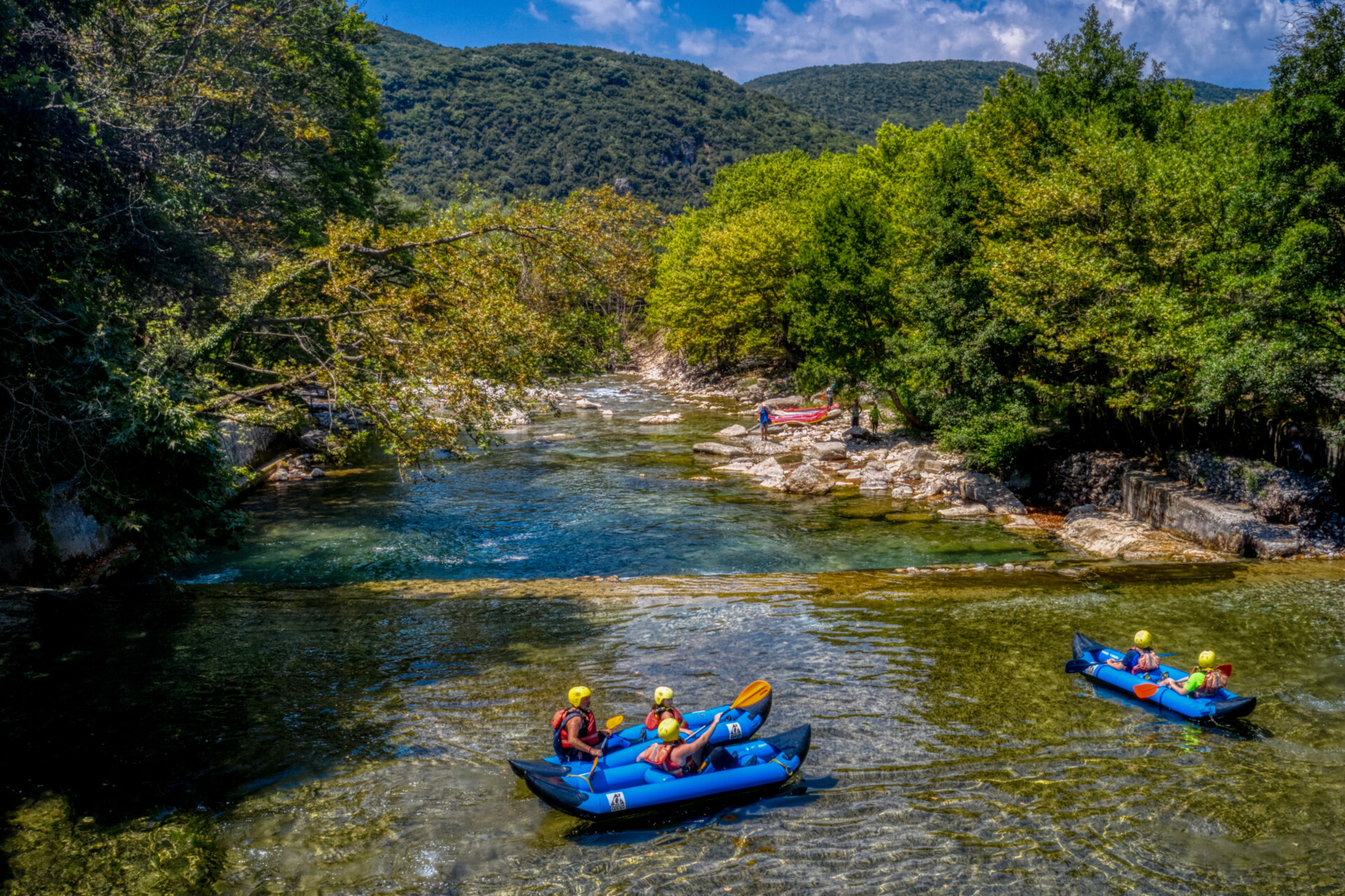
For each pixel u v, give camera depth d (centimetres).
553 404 1792
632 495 2433
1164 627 1180
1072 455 2261
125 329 1323
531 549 1850
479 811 705
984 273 2302
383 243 1695
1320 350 1531
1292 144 1433
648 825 680
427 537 1941
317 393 3316
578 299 1828
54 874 603
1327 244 1433
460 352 1559
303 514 2164
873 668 1036
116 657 1085
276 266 1748
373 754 807
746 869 612
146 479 1246
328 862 625
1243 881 591
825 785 743
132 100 1363
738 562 1741
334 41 2933
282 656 1097
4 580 1365
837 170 5353
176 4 1683
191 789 734
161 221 1329
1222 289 1759
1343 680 973
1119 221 2038
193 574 1639
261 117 2055
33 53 1102
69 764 778
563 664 1063
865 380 3328
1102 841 644
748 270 4703
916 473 2648
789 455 3102
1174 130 2847
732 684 985
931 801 711
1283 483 1669
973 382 2347
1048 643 1127
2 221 1041
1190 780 745
